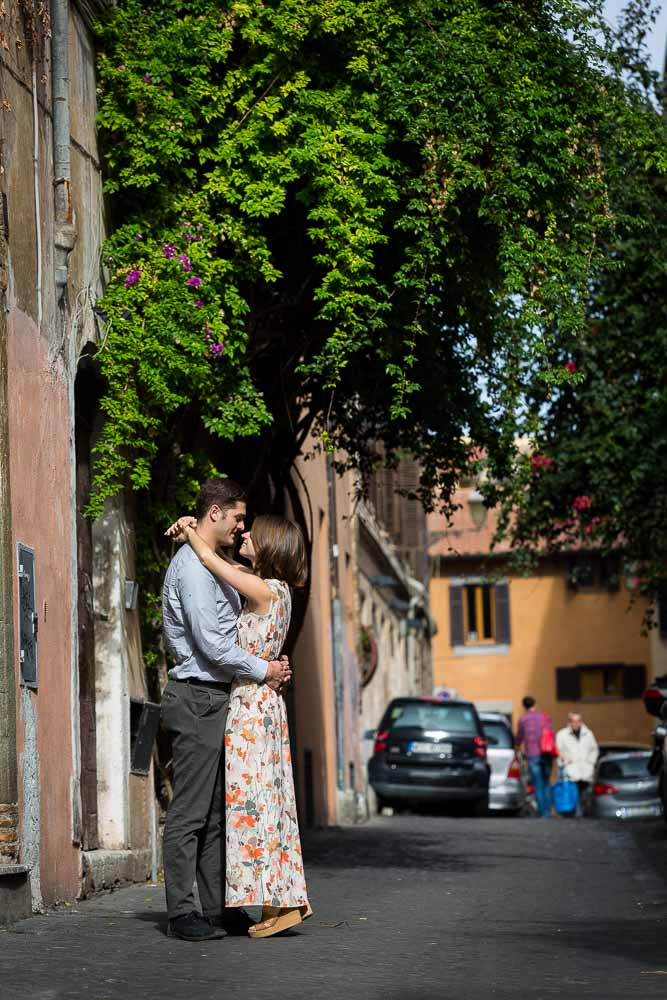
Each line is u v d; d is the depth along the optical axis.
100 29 12.31
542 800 33.44
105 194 12.33
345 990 6.20
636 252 19.62
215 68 12.90
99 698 12.17
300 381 14.94
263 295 13.83
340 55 12.98
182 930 7.73
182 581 7.77
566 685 60.91
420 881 12.17
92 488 12.06
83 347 11.39
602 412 21.58
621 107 13.46
